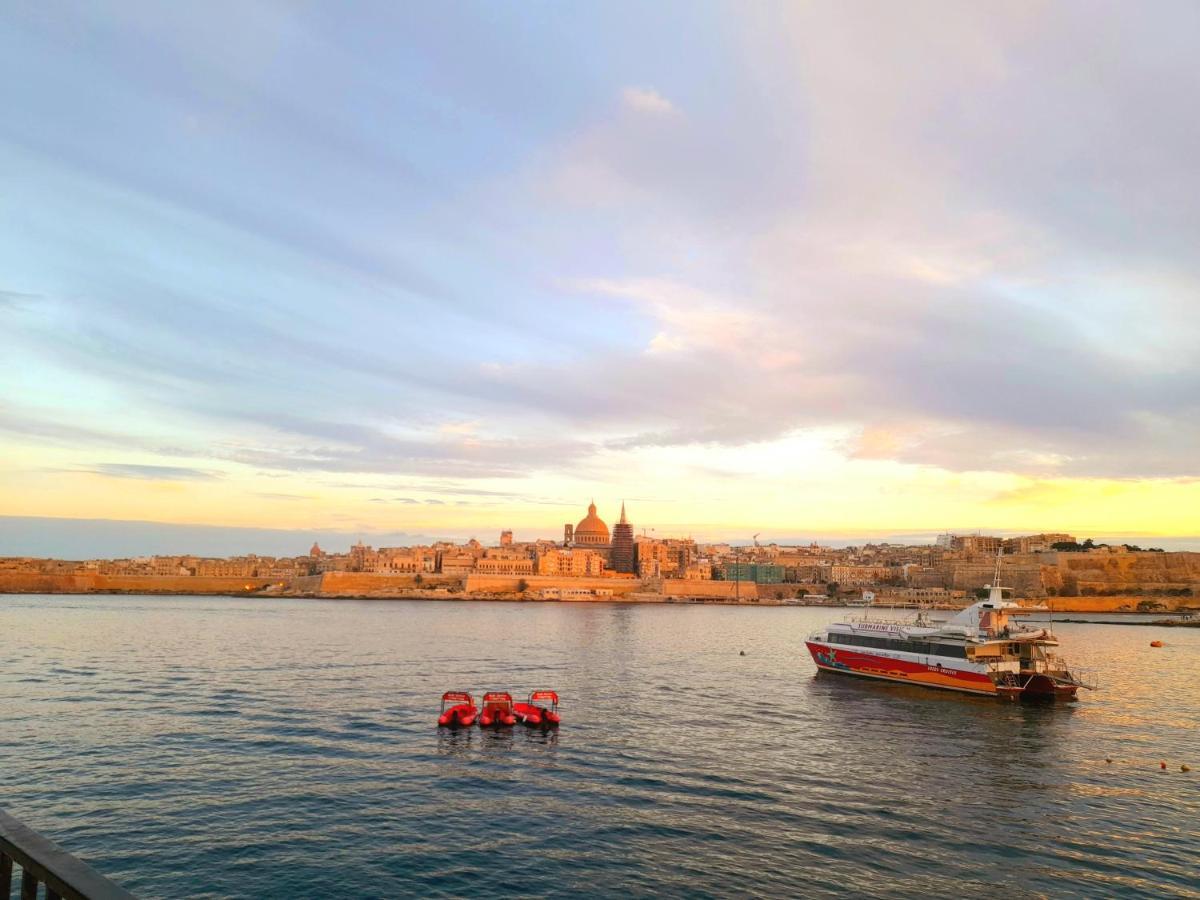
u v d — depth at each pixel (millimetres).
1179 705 90875
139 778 50781
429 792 49750
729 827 44562
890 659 100375
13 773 51156
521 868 38344
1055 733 73000
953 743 67750
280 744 60594
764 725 73375
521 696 87312
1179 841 44094
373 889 35625
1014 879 38500
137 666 104000
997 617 96000
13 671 97875
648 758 59469
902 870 39219
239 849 39688
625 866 38844
